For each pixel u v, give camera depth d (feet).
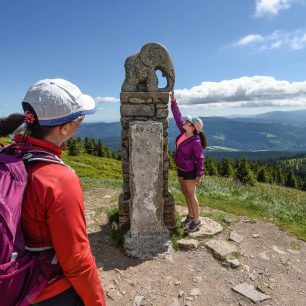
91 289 6.52
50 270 6.48
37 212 6.03
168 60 20.90
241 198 32.53
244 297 16.33
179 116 22.98
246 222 25.91
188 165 21.81
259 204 30.48
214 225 24.14
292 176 220.64
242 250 21.06
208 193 33.94
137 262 19.42
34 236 6.28
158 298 16.07
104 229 23.99
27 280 6.23
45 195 5.90
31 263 6.22
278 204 31.24
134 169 20.02
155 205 20.52
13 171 5.99
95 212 27.68
